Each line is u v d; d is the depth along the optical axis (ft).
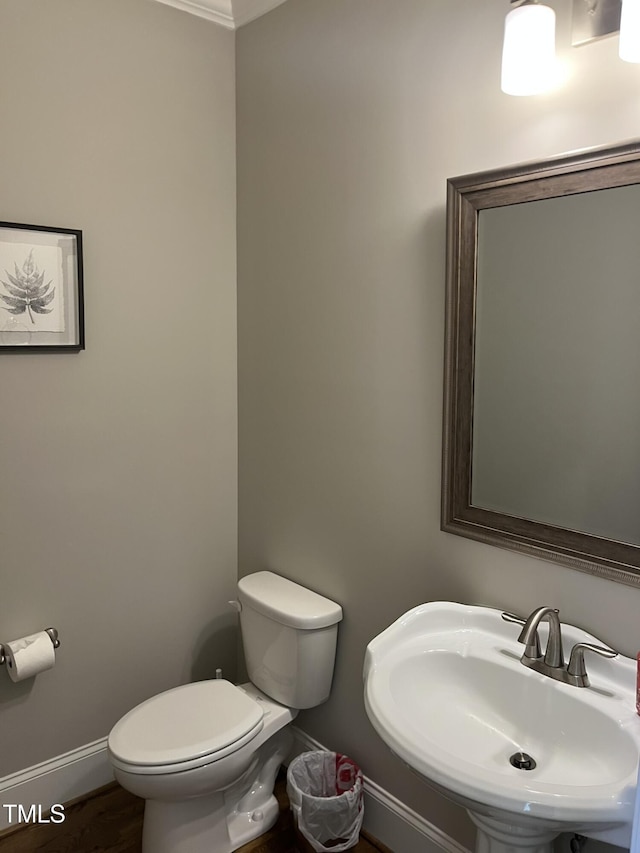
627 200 4.55
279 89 7.25
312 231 7.00
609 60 4.59
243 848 6.79
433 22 5.63
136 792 5.91
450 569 5.99
